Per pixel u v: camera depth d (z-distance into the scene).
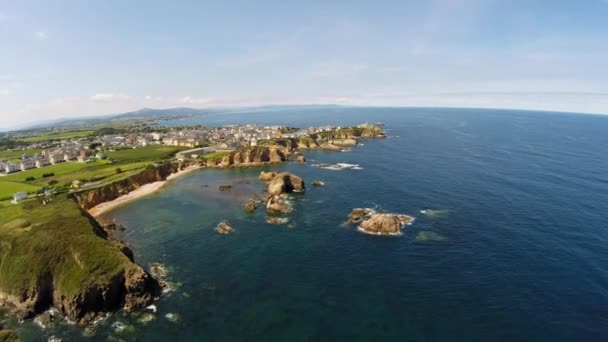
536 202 96.12
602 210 88.25
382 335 46.31
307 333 47.16
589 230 76.69
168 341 47.06
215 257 71.25
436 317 49.62
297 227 86.00
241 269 65.69
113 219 98.00
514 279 58.50
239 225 89.62
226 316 51.62
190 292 58.53
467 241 73.62
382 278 60.50
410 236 77.25
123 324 51.75
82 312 54.34
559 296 53.47
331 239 77.88
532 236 74.75
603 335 45.12
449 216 88.12
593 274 59.22
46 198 103.00
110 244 65.25
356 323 48.88
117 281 56.72
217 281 61.72
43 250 62.84
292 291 57.59
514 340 44.66
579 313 49.47
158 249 76.31
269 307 53.38
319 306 53.16
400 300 53.94
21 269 59.97
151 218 98.44
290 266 66.12
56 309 57.56
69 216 78.19
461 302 52.88
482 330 46.66
